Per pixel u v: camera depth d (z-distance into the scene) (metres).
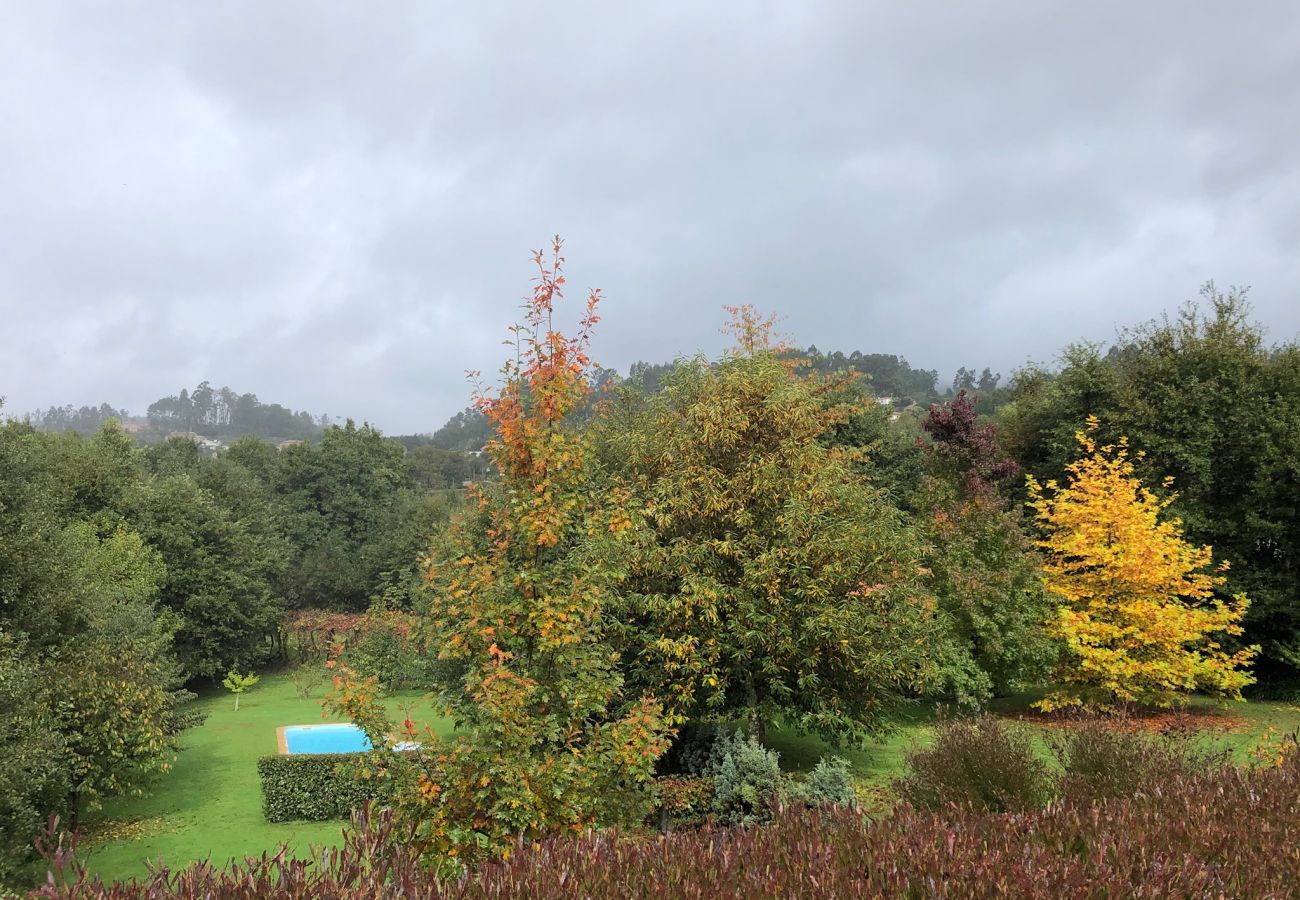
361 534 49.22
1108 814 4.39
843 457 14.41
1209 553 16.56
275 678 35.03
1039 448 24.06
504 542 6.14
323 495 51.06
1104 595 16.72
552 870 3.43
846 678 12.66
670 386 15.64
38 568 13.78
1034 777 6.80
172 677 15.91
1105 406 22.36
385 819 4.29
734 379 13.59
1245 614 19.75
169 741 14.44
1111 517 16.52
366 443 56.47
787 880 3.35
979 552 17.39
